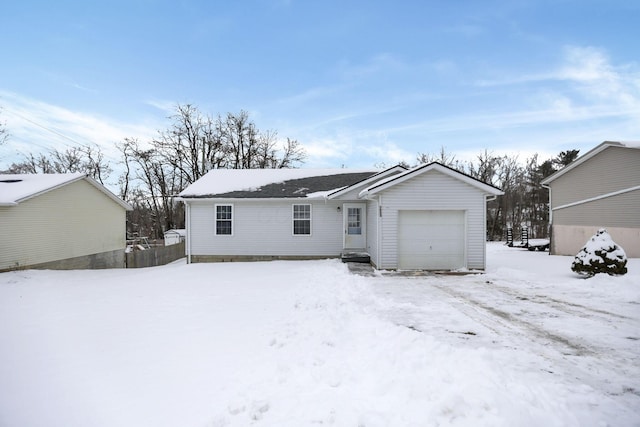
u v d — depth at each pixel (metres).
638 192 14.97
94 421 3.12
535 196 43.66
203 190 17.03
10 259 14.05
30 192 14.69
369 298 8.18
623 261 10.12
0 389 3.75
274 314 6.69
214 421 3.09
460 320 6.40
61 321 6.40
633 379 3.95
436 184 12.66
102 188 19.58
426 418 3.04
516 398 3.38
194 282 10.67
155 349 4.88
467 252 12.62
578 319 6.41
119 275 13.49
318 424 3.02
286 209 16.39
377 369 4.07
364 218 16.23
